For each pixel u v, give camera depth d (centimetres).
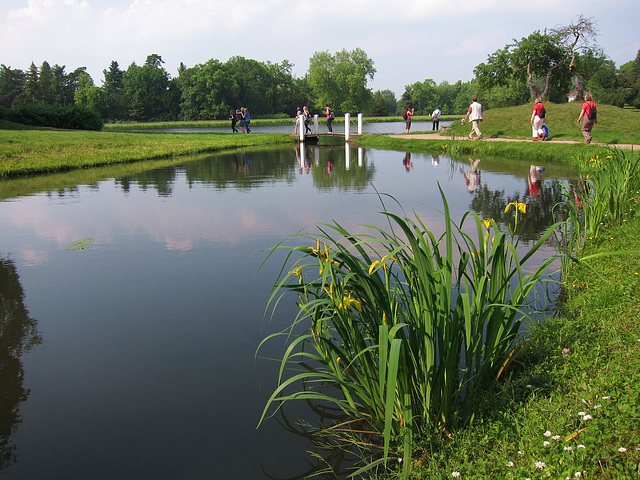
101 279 547
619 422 235
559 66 3162
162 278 548
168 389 333
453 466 236
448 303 256
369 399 287
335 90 10050
